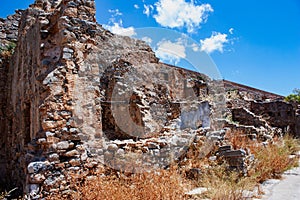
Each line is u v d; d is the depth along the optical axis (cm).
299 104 1773
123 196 432
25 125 697
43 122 505
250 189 507
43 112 519
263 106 1493
